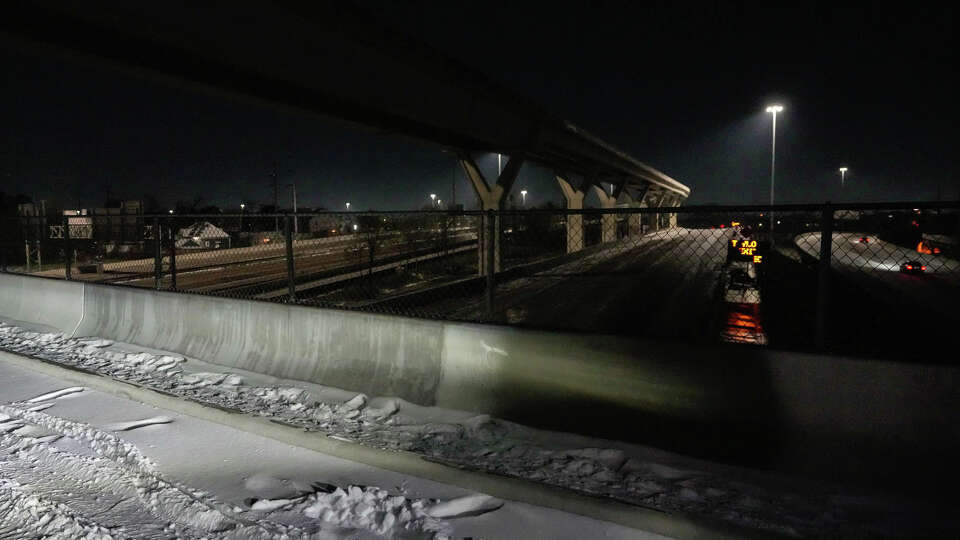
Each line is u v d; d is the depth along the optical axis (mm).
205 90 18609
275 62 17656
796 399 4527
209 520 3768
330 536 3580
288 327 7238
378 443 5047
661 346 5016
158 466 4613
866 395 4320
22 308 11250
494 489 4160
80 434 5293
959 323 15898
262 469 4582
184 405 5879
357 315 6699
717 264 30625
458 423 5559
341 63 19734
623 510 3730
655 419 4969
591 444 5031
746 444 4613
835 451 4324
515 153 36312
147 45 15914
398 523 3721
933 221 6434
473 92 27625
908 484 4059
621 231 55312
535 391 5523
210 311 8055
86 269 29078
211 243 39656
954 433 4043
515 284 22406
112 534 3613
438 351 6121
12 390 6734
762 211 4746
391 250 32406
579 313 16281
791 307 17625
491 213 6012
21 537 3617
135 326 9039
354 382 6543
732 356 4754
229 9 15320
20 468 4605
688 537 3545
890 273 26047
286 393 6426
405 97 23719
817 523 3658
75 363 7793
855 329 15133
